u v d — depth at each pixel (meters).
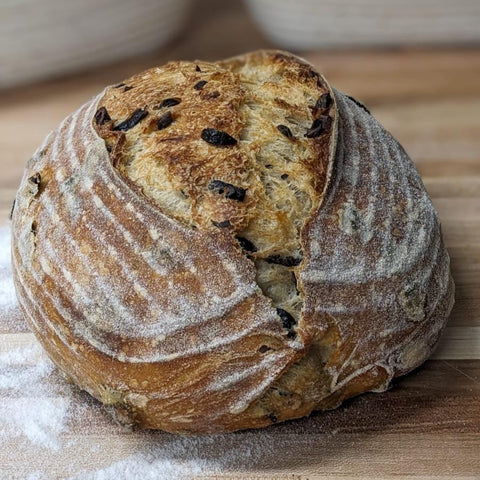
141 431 0.58
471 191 0.72
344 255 0.56
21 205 0.60
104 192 0.57
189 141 0.57
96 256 0.56
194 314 0.54
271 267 0.56
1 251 0.68
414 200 0.60
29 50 0.81
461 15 0.85
